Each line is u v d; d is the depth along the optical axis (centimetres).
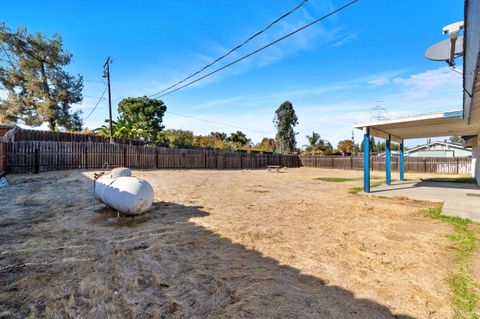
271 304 262
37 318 238
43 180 994
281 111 4434
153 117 3419
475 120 825
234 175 1702
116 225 532
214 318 240
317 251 409
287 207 736
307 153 3681
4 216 576
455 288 295
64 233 474
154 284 302
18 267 338
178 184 1133
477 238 458
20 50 1966
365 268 350
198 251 404
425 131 1209
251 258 380
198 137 3100
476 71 313
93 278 313
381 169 2430
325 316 243
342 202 815
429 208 712
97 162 1462
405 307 260
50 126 2152
